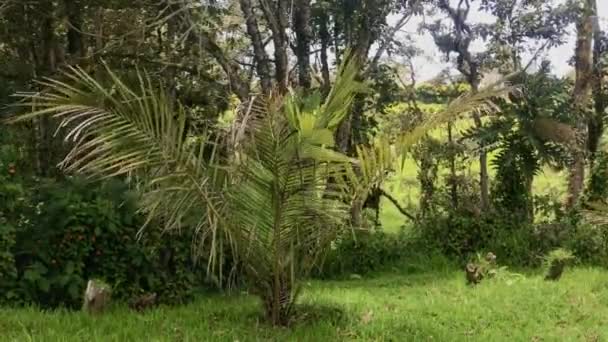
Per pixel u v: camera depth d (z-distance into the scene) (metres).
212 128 7.09
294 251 5.91
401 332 5.86
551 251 10.16
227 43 11.79
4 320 5.74
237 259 6.29
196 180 5.25
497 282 8.68
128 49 10.28
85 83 5.05
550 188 13.81
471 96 5.64
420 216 11.87
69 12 9.80
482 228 11.08
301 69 11.04
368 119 12.49
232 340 5.42
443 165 12.46
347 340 5.58
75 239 6.88
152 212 5.21
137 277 7.23
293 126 5.16
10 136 8.40
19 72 10.13
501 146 11.45
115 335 5.34
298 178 5.45
